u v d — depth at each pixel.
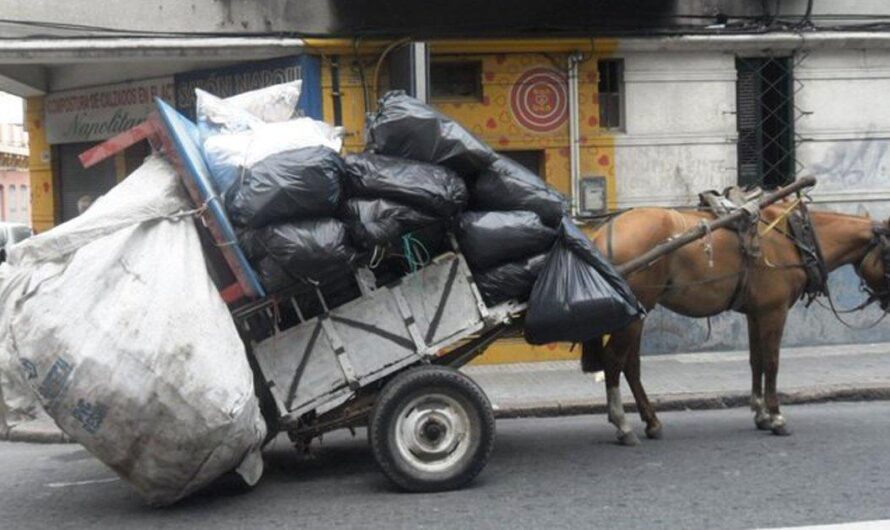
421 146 7.74
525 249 7.95
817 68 14.24
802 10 14.16
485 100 13.54
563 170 13.73
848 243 9.92
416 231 7.66
